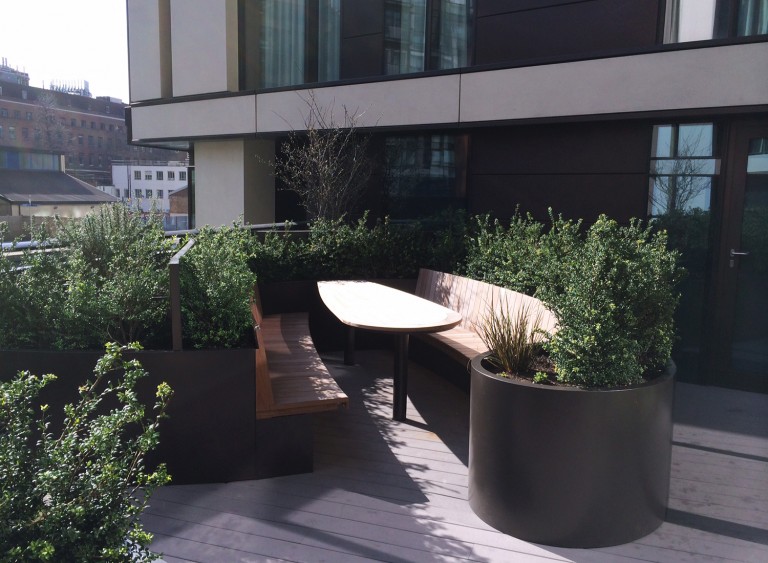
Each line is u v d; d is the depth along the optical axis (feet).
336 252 22.50
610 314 10.01
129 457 7.11
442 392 18.31
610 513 9.88
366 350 23.31
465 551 9.83
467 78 23.20
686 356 19.54
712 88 18.07
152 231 15.72
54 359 11.66
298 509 11.16
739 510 11.29
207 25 31.86
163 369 11.73
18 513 6.24
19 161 283.18
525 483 10.03
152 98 34.83
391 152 27.43
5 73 354.13
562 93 20.89
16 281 13.00
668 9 19.36
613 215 20.79
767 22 17.72
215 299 12.58
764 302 18.30
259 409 12.15
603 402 9.59
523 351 11.21
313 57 30.50
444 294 20.83
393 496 11.73
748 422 15.98
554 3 21.35
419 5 25.94
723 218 18.67
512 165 23.00
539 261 16.85
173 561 9.48
